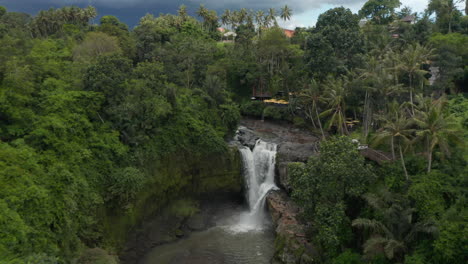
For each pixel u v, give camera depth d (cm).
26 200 2250
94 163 3155
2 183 2220
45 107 3156
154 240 3519
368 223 2597
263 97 7506
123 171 3241
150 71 4275
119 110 3597
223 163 4438
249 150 4712
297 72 6850
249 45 8769
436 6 7538
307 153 4406
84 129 3278
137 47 7044
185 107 4581
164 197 3912
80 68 3988
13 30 5350
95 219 2950
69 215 2566
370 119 4825
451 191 2691
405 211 2578
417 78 4900
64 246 2461
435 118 2752
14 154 2498
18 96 2973
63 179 2636
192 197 4297
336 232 2866
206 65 6675
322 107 6044
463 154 3117
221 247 3475
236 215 4269
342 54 6088
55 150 2891
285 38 7588
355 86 4909
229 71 7612
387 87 4303
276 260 3167
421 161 3134
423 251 2436
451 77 5306
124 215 3300
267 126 6550
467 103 4775
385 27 8450
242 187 4588
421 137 2906
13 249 1967
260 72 7406
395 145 3488
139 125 3831
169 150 3969
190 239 3634
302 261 2992
